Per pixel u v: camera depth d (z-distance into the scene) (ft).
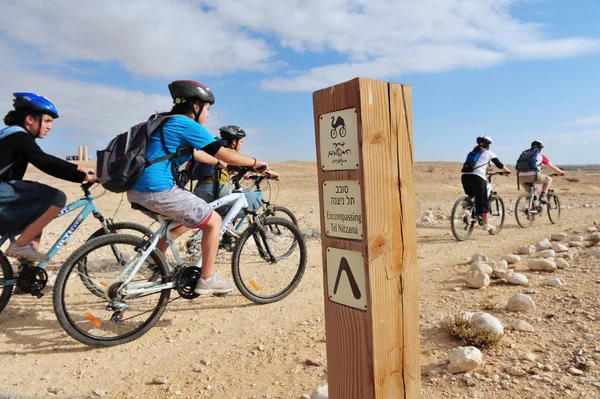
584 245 20.89
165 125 11.34
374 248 5.68
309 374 9.64
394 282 5.93
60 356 11.00
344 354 6.20
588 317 11.18
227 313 13.73
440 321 11.84
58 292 11.01
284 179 76.54
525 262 18.25
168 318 13.37
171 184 11.67
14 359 10.80
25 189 11.98
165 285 12.23
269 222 15.03
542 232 27.99
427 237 27.02
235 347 11.32
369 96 5.56
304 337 11.64
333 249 6.21
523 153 31.50
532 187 31.04
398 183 5.92
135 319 13.08
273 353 10.80
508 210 39.45
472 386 8.45
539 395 7.97
